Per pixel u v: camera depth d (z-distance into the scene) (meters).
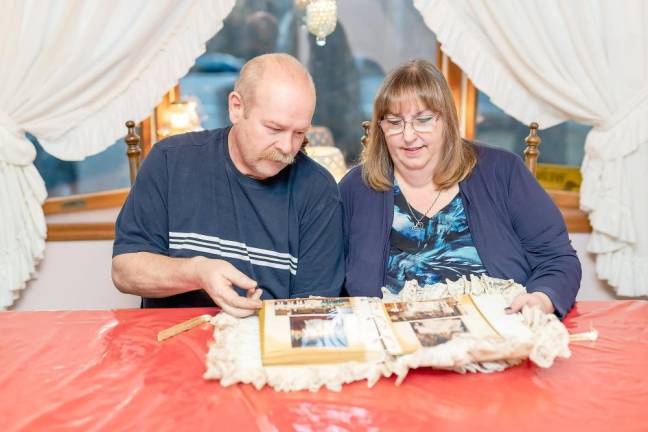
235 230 1.48
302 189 1.51
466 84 2.68
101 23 2.23
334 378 0.92
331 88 2.78
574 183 2.62
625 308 1.24
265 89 1.28
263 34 2.72
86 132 2.33
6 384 0.94
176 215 1.47
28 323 1.18
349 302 1.15
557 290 1.25
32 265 2.33
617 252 2.32
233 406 0.87
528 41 2.22
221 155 1.49
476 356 0.93
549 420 0.83
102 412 0.86
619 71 2.18
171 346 1.07
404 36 2.73
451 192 1.55
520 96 2.35
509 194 1.52
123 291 1.43
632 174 2.23
